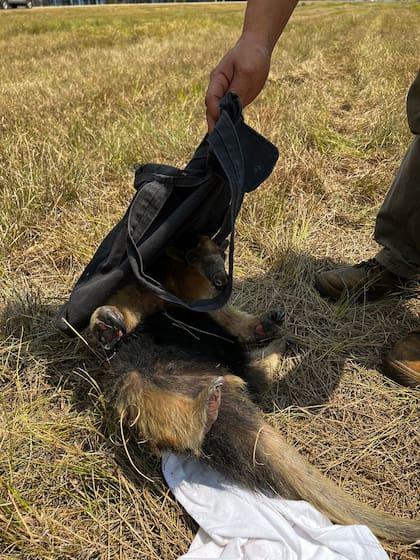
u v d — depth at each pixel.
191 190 0.72
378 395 0.86
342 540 0.60
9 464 0.69
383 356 0.94
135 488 0.70
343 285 1.05
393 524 0.64
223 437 0.69
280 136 1.74
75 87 2.51
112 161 1.56
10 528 0.63
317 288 1.09
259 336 0.85
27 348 0.89
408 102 0.89
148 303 0.78
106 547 0.64
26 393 0.83
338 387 0.87
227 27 6.85
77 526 0.66
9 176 1.37
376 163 1.69
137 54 3.76
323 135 1.82
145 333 0.77
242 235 1.24
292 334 0.97
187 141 1.71
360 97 2.49
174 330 0.79
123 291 0.77
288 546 0.60
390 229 1.00
